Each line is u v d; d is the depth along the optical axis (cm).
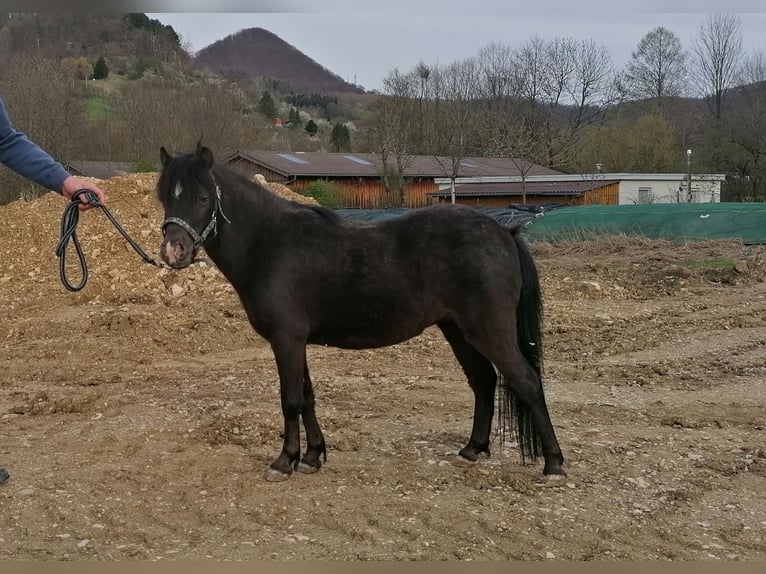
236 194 449
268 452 519
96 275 1174
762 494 445
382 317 450
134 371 790
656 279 1256
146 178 1484
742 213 1591
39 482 456
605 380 722
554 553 371
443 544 379
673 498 437
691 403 637
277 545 378
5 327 975
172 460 500
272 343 455
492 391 491
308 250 446
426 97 4484
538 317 453
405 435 555
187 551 371
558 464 455
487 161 4075
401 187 3528
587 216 1694
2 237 1385
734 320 970
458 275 433
